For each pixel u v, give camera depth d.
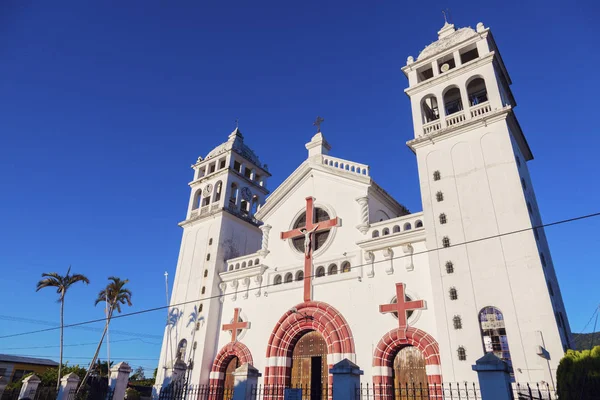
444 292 19.92
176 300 32.97
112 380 20.53
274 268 28.73
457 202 21.66
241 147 39.12
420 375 20.11
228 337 29.00
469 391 17.41
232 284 30.67
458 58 25.67
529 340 16.92
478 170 21.73
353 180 27.47
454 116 24.11
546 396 15.66
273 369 24.97
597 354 13.12
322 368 23.67
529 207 20.86
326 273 25.83
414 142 24.59
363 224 25.39
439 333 19.22
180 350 30.31
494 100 22.81
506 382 11.39
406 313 21.45
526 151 24.83
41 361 50.59
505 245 19.22
